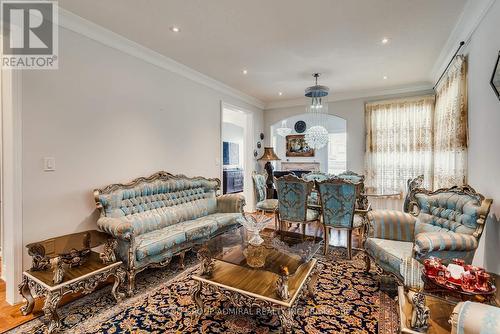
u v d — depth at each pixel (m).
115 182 2.98
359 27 2.74
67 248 2.11
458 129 2.97
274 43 3.12
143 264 2.45
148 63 3.39
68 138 2.54
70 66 2.55
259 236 2.34
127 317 2.01
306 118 8.90
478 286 1.56
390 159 5.04
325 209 3.28
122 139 3.07
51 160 2.41
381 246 2.40
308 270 2.16
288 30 2.80
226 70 4.05
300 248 2.27
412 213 2.84
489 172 2.28
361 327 1.89
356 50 3.30
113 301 2.24
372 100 5.25
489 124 2.27
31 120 2.28
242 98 5.57
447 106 3.50
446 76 3.58
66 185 2.53
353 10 2.42
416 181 3.68
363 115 5.34
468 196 2.28
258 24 2.68
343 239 4.02
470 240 1.98
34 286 1.98
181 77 3.94
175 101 3.83
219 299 2.27
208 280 1.99
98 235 2.38
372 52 3.37
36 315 2.05
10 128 2.18
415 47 3.21
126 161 3.11
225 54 3.44
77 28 2.58
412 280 1.55
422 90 4.80
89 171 2.72
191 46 3.20
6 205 2.23
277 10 2.42
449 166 3.41
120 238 2.31
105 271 2.17
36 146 2.31
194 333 1.83
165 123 3.66
